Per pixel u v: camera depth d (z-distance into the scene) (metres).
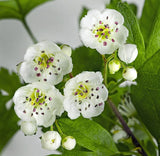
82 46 0.15
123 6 0.14
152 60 0.15
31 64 0.13
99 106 0.13
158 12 0.15
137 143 0.15
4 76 0.17
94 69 0.15
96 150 0.14
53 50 0.13
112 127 0.16
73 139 0.13
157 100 0.15
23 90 0.13
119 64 0.13
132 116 0.16
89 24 0.13
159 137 0.15
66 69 0.13
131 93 0.15
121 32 0.13
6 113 0.17
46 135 0.13
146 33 0.17
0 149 0.17
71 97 0.13
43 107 0.13
